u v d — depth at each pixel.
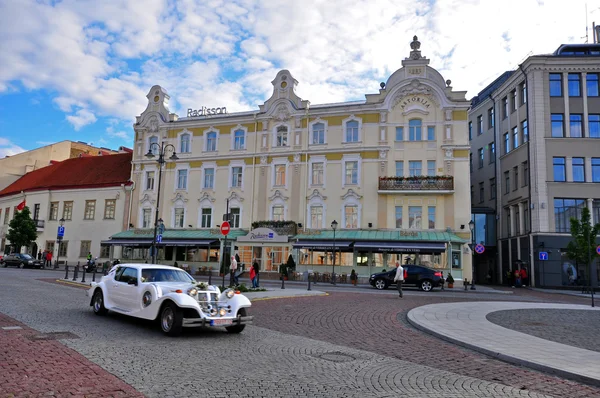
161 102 46.44
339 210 38.84
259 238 39.09
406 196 37.44
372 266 36.88
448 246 35.06
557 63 38.47
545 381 7.52
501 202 44.53
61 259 48.88
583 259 30.69
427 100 38.25
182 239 41.19
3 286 20.03
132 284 11.91
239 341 10.07
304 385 6.76
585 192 36.97
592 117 37.97
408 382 7.18
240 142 43.06
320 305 17.72
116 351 8.48
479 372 8.02
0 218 58.25
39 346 8.49
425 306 17.08
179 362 7.87
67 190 50.28
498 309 17.14
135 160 46.34
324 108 40.44
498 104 45.62
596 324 14.10
